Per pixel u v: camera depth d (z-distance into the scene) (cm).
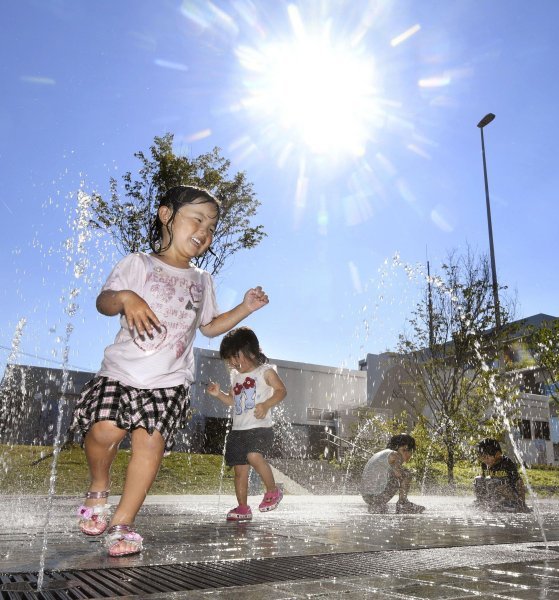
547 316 2194
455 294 1519
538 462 2169
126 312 212
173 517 378
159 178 1074
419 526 335
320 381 2244
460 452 1419
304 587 146
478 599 132
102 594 136
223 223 1119
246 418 386
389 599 131
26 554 196
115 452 226
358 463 1502
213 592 138
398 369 1831
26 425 1563
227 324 265
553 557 207
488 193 1688
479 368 1474
